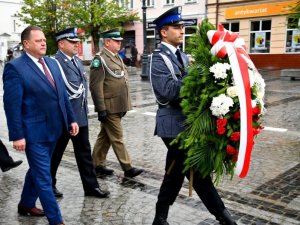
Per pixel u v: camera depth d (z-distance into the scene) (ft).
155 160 18.15
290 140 21.47
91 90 14.84
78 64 13.62
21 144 10.30
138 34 92.94
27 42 10.46
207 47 9.12
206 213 12.09
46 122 10.69
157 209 10.44
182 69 9.71
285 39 70.13
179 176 10.14
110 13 70.85
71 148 20.47
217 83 8.77
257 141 21.30
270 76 58.65
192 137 8.94
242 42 9.11
